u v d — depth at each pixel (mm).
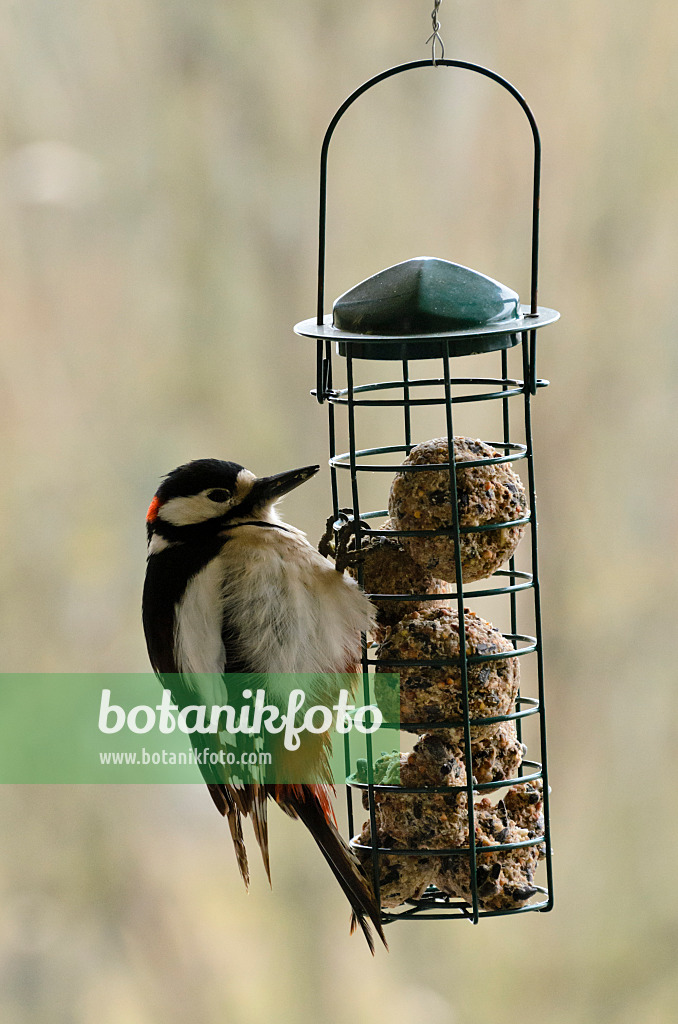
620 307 15039
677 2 14898
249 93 15477
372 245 15164
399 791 7754
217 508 8508
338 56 15406
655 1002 14531
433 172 15242
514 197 15109
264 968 14695
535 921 15000
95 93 15375
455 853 7688
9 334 14938
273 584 8141
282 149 15383
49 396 14906
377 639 8047
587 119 15039
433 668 7738
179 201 15297
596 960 14719
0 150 15203
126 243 15266
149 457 14859
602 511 14984
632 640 14930
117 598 14734
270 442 14875
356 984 14688
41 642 14586
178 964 14586
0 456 14773
